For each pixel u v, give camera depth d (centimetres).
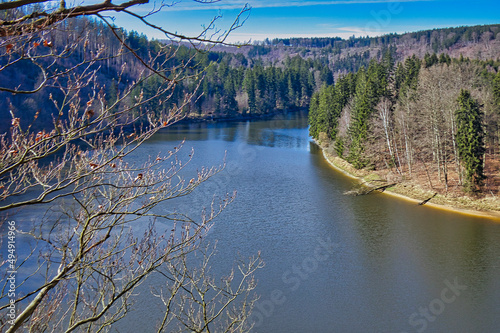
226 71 16162
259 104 15500
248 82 14925
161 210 3906
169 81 440
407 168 6309
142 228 3031
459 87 7069
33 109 4256
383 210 4684
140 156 6072
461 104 5075
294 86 17412
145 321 2211
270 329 2402
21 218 2889
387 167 6356
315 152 8081
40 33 344
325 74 19525
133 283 639
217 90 14262
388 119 6450
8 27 315
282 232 3872
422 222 4303
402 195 5253
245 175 6022
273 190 5294
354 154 6650
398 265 3275
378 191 5434
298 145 8781
